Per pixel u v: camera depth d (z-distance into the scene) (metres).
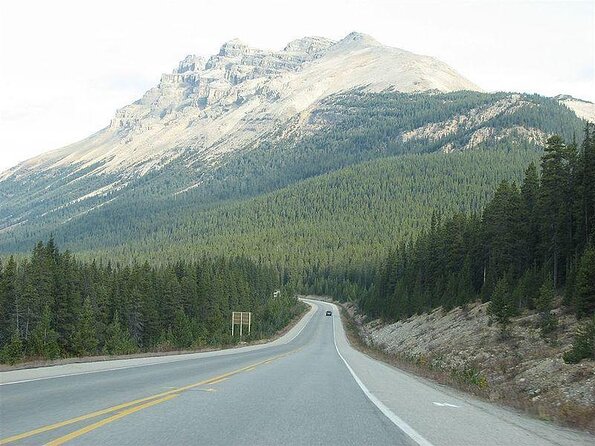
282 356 37.47
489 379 34.47
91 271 94.69
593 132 57.81
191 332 81.75
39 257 80.88
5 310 73.81
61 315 76.88
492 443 8.24
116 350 72.50
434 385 20.42
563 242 58.16
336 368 26.19
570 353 29.81
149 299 88.62
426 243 104.56
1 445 6.73
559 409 13.20
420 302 83.88
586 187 56.12
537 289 54.12
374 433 8.62
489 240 74.50
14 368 19.39
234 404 11.33
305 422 9.40
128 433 7.78
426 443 7.93
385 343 75.69
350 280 195.62
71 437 7.32
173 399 11.70
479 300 68.19
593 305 40.06
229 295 115.56
